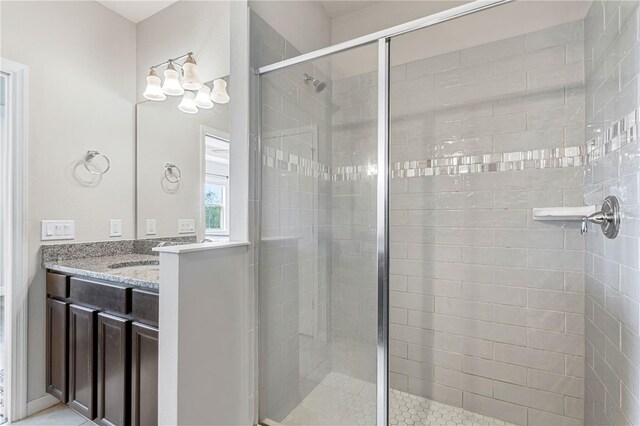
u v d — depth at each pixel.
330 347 1.66
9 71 1.70
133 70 2.32
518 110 1.67
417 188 1.91
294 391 1.67
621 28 1.14
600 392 1.34
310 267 1.72
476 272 1.77
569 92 1.56
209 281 1.31
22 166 1.75
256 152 1.57
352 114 1.62
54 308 1.78
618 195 1.15
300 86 1.68
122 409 1.45
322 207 1.71
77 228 1.99
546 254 1.61
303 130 1.70
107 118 2.16
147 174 2.25
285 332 1.66
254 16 1.58
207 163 1.99
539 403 1.64
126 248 2.24
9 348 1.73
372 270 1.61
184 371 1.20
